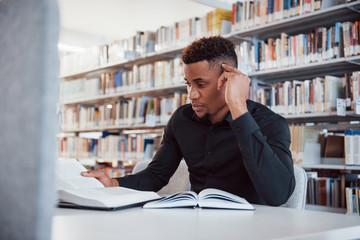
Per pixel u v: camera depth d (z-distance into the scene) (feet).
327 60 8.54
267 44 9.72
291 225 2.15
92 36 22.56
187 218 2.37
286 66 9.25
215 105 3.94
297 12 8.91
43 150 1.12
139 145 12.87
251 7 9.87
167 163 4.64
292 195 3.83
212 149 4.25
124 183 4.07
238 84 3.45
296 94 9.08
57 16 1.18
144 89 12.74
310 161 9.02
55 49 1.17
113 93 14.11
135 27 21.12
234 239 1.76
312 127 9.22
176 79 11.68
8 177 1.22
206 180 4.32
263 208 2.93
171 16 19.25
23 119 1.17
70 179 3.50
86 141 15.17
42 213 1.12
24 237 1.15
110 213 2.56
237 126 3.34
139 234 1.85
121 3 17.53
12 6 1.30
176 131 4.59
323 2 8.61
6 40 1.30
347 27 8.21
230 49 3.90
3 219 1.25
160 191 5.23
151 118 12.39
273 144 3.72
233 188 4.15
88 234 1.83
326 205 9.03
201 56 3.73
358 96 8.11
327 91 8.53
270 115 4.11
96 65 15.08
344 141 8.76
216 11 10.71
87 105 16.17
